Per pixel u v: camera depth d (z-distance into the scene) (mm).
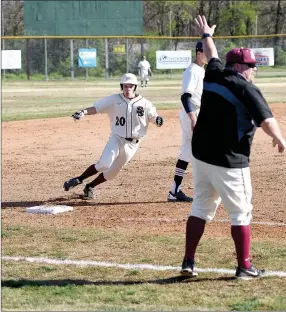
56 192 25062
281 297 13211
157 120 22422
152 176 27938
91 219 20516
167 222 19984
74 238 18000
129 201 23250
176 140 37375
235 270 14945
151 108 22453
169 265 15453
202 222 14219
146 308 12578
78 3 115875
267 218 20312
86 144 36938
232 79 13586
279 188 24922
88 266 15461
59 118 48281
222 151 13609
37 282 14305
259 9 149375
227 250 16578
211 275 14641
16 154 34094
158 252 16562
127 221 20188
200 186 14156
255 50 84938
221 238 17797
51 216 21016
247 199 13945
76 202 23234
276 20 146500
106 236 18203
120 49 110500
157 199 23547
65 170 29672
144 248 16938
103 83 94188
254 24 147250
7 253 16578
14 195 24562
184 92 21062
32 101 63750
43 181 27266
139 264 15562
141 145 35844
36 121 46594
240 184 13750
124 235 18312
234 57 13711
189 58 104500
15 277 14695
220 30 146125
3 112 53062
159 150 34375
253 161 30500
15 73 107000
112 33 115688
